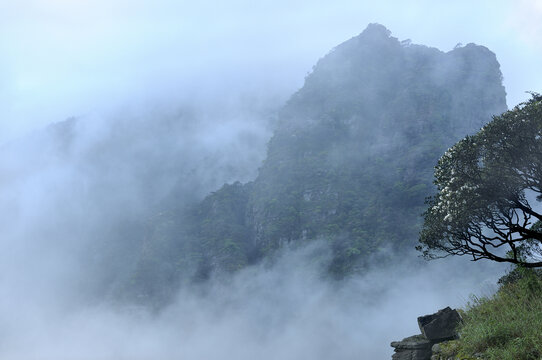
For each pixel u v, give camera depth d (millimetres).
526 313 10172
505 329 9773
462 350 10359
